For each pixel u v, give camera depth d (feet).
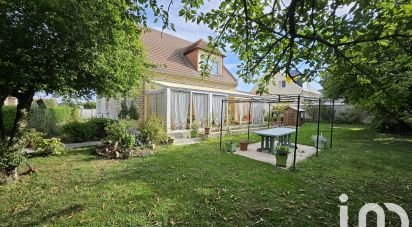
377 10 9.68
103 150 30.37
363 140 45.06
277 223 13.48
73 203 15.71
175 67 55.67
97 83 25.16
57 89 20.15
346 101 37.83
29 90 20.22
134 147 31.94
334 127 70.44
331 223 13.53
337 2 9.79
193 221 13.57
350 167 25.18
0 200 16.12
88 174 21.89
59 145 29.63
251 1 12.69
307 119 95.40
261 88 16.05
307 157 30.04
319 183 19.98
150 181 20.06
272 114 77.36
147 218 13.85
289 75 12.04
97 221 13.48
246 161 27.50
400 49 11.60
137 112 48.78
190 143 40.73
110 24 18.53
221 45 15.06
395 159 29.07
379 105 40.22
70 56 19.07
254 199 16.57
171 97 44.57
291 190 18.28
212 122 52.95
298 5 10.63
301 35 10.87
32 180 19.99
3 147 18.99
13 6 15.56
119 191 17.76
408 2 9.43
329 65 13.47
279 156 25.32
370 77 13.03
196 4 12.82
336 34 10.43
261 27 12.27
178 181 20.08
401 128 53.57
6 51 16.08
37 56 16.99
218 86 66.08
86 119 45.29
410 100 38.88
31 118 38.04
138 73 31.50
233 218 13.97
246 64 15.60
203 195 17.13
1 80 15.79
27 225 13.08
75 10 16.84
